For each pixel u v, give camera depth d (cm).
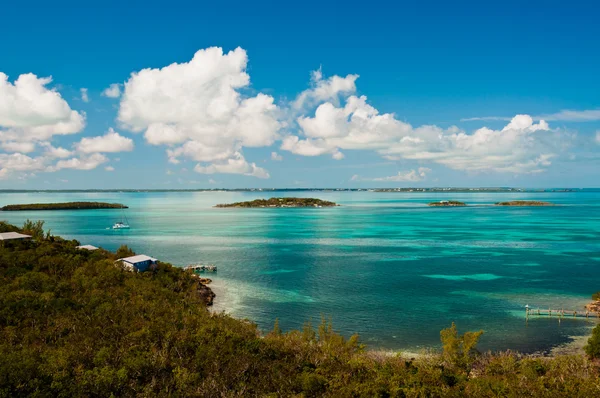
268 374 3684
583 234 16675
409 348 5334
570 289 8144
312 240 15525
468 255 11962
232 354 3956
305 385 3400
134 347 3956
